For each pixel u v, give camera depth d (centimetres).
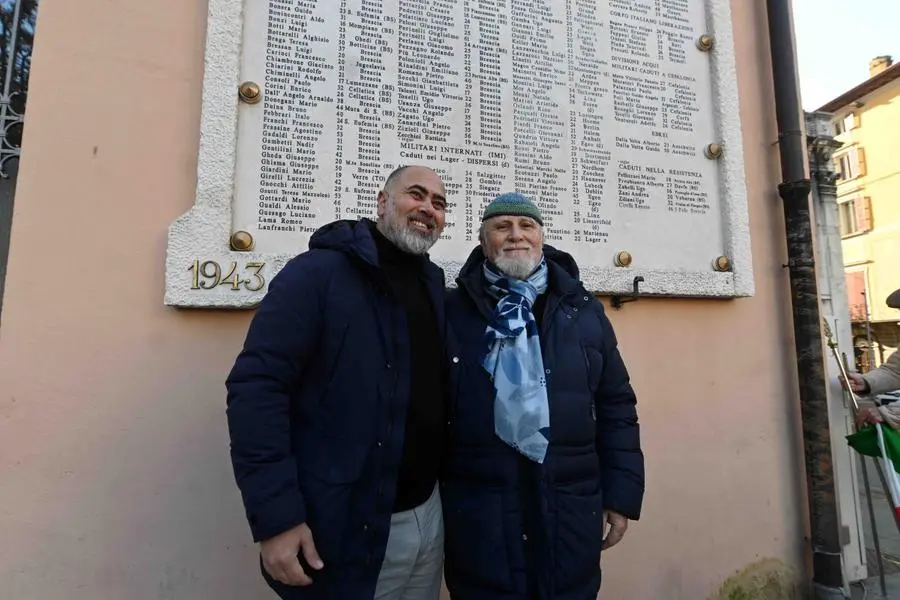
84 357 186
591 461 163
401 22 230
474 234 231
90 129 196
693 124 281
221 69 204
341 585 132
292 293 138
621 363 182
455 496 158
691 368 264
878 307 1532
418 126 228
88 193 193
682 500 254
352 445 136
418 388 153
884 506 422
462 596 154
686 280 260
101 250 192
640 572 243
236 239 198
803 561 273
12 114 221
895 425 245
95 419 185
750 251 276
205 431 194
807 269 278
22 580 174
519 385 154
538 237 175
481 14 245
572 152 253
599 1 269
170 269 190
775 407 279
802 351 276
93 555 181
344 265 148
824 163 340
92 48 199
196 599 188
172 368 193
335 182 214
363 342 142
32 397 180
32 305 183
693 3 291
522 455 155
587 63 262
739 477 266
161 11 208
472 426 157
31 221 186
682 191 273
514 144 243
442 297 170
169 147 202
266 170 207
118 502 184
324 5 220
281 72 212
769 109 304
